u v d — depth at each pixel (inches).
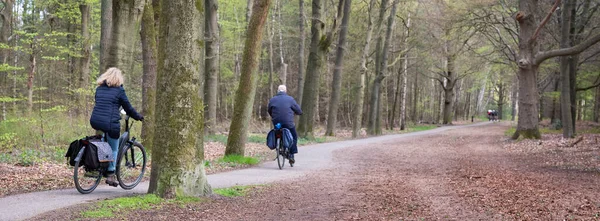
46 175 334.6
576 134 1006.4
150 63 463.2
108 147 269.1
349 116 2139.5
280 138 470.3
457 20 1063.6
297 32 1534.2
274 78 1793.8
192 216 227.6
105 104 269.3
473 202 285.1
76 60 876.6
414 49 1647.4
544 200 288.4
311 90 946.7
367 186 358.6
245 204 269.7
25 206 227.0
